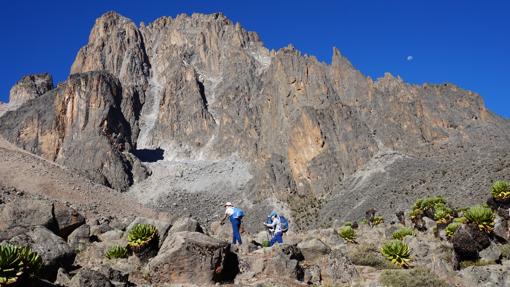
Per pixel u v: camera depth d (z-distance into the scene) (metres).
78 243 20.56
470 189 119.62
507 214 26.17
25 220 19.67
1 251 11.50
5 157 63.69
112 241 21.78
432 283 17.20
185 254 15.08
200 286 14.55
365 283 17.06
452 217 32.44
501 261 20.92
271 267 16.48
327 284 16.80
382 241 28.09
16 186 53.91
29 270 12.06
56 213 20.78
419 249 22.88
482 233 21.41
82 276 12.78
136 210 66.56
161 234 18.86
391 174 193.38
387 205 152.75
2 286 11.22
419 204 38.06
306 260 18.88
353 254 22.16
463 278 18.52
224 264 15.73
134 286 14.23
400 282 17.14
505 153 156.25
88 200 59.75
